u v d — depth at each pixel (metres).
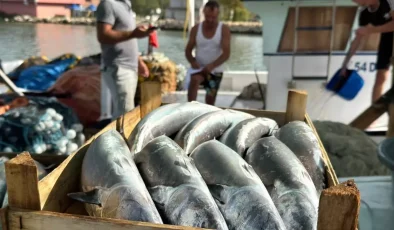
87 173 1.41
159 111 1.89
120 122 1.92
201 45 4.96
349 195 0.98
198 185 1.31
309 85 5.18
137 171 1.39
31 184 1.19
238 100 6.16
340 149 3.41
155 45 6.36
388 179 2.72
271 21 5.00
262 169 1.51
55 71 5.60
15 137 3.11
